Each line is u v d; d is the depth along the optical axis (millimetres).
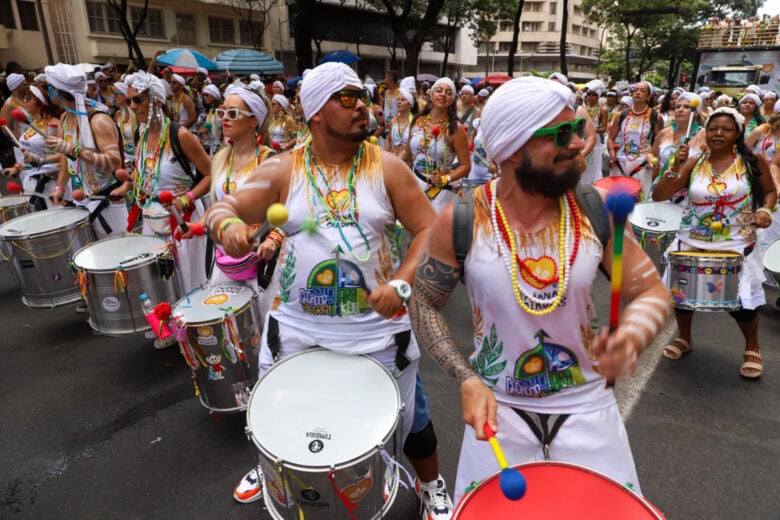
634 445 3021
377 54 40156
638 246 1527
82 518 2605
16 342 4391
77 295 4094
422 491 2459
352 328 2117
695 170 3580
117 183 4344
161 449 3078
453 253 1577
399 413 1881
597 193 1500
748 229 3490
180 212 3686
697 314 4668
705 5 32000
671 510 2561
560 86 1352
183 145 3777
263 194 2098
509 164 1435
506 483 1238
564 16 20359
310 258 2055
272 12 31641
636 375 3734
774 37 16734
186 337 2740
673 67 37406
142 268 3467
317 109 1935
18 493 2773
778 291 5129
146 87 3723
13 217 5285
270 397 1984
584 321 1530
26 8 23094
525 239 1479
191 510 2633
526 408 1610
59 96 4449
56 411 3455
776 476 2762
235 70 19438
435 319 1665
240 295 2951
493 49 73875
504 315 1529
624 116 7379
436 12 19156
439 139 5000
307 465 1710
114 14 25391
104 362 4043
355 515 1842
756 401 3395
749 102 6844
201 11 28156
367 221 2049
